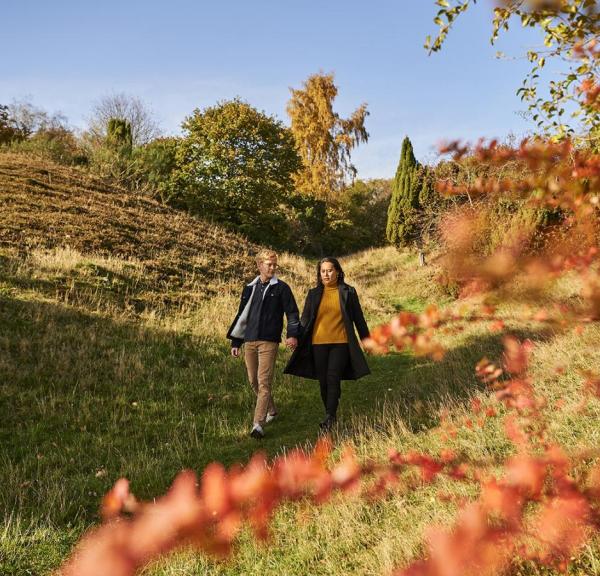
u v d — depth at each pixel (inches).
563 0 58.5
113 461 168.6
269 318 191.8
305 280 542.6
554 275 33.0
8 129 1283.2
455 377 210.5
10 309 288.8
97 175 789.2
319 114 1241.4
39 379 226.1
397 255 742.5
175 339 302.7
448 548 28.1
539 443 97.1
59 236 461.7
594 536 75.7
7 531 117.3
